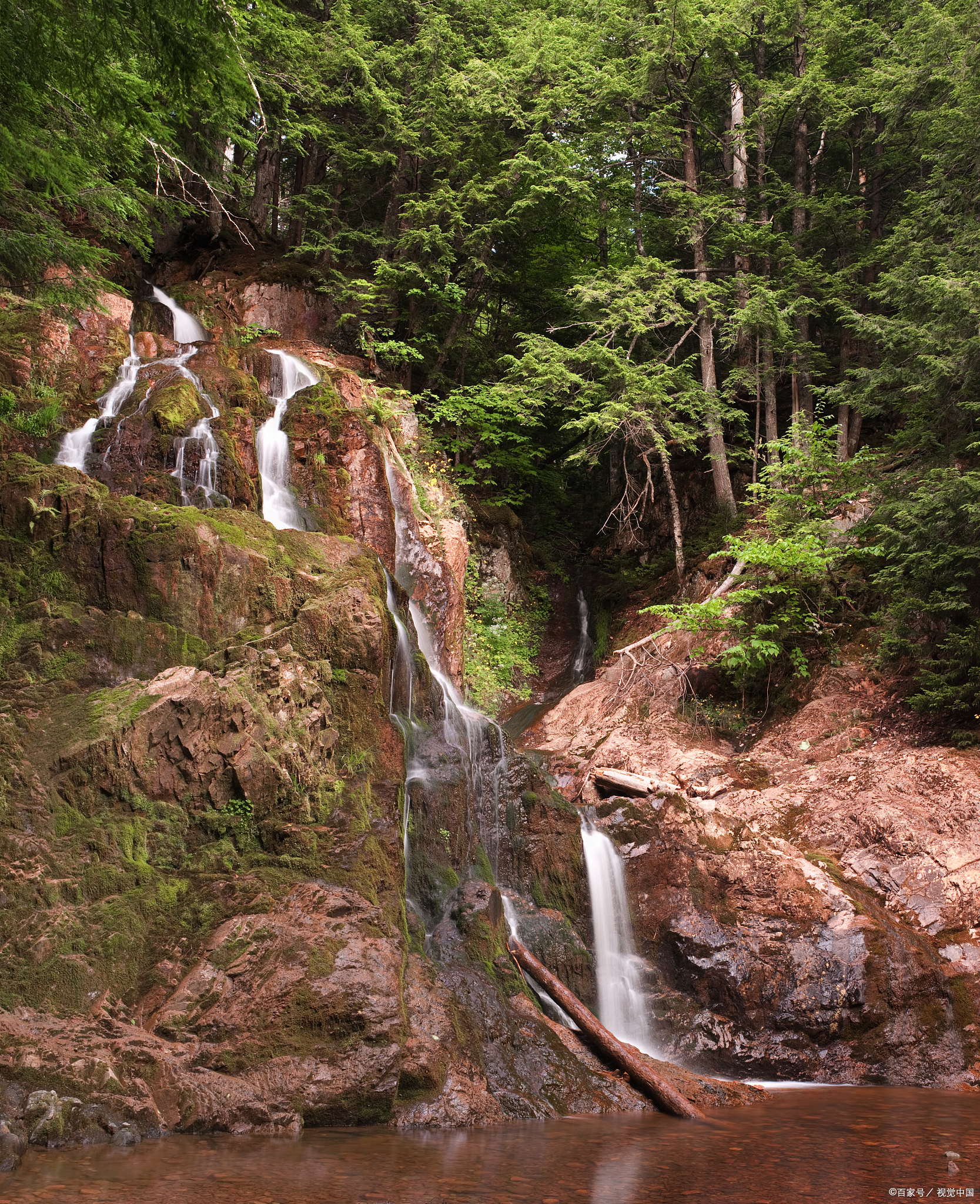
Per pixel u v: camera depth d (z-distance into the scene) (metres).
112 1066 6.11
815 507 17.33
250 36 13.52
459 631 16.08
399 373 22.84
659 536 23.73
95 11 8.33
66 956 6.76
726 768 14.55
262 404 14.70
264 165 24.50
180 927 7.28
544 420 25.30
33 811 7.43
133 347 15.55
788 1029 10.05
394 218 23.14
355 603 9.78
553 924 10.52
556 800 11.81
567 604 23.98
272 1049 6.69
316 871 8.05
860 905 10.91
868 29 21.91
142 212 14.75
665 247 25.48
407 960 8.12
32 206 12.23
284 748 8.52
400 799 9.35
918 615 14.65
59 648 8.66
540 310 25.47
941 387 14.56
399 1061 6.95
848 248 22.31
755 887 11.05
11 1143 5.37
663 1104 7.97
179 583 9.24
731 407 22.44
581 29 24.11
